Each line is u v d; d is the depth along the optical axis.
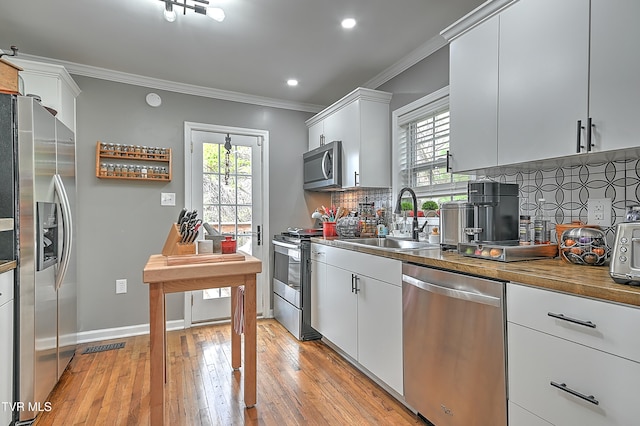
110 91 3.18
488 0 1.76
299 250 3.12
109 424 1.84
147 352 2.83
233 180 3.72
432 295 1.72
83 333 3.08
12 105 1.82
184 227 2.04
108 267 3.17
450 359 1.61
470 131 1.91
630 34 1.25
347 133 3.19
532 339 1.25
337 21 2.35
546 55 1.53
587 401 1.08
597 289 1.05
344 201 3.95
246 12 2.23
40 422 1.85
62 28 2.41
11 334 1.76
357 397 2.11
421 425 1.82
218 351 2.83
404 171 3.05
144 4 2.14
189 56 2.85
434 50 2.66
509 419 1.34
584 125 1.38
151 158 3.26
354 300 2.43
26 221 1.83
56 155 2.21
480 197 1.83
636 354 0.96
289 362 2.61
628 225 1.07
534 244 1.72
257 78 3.29
